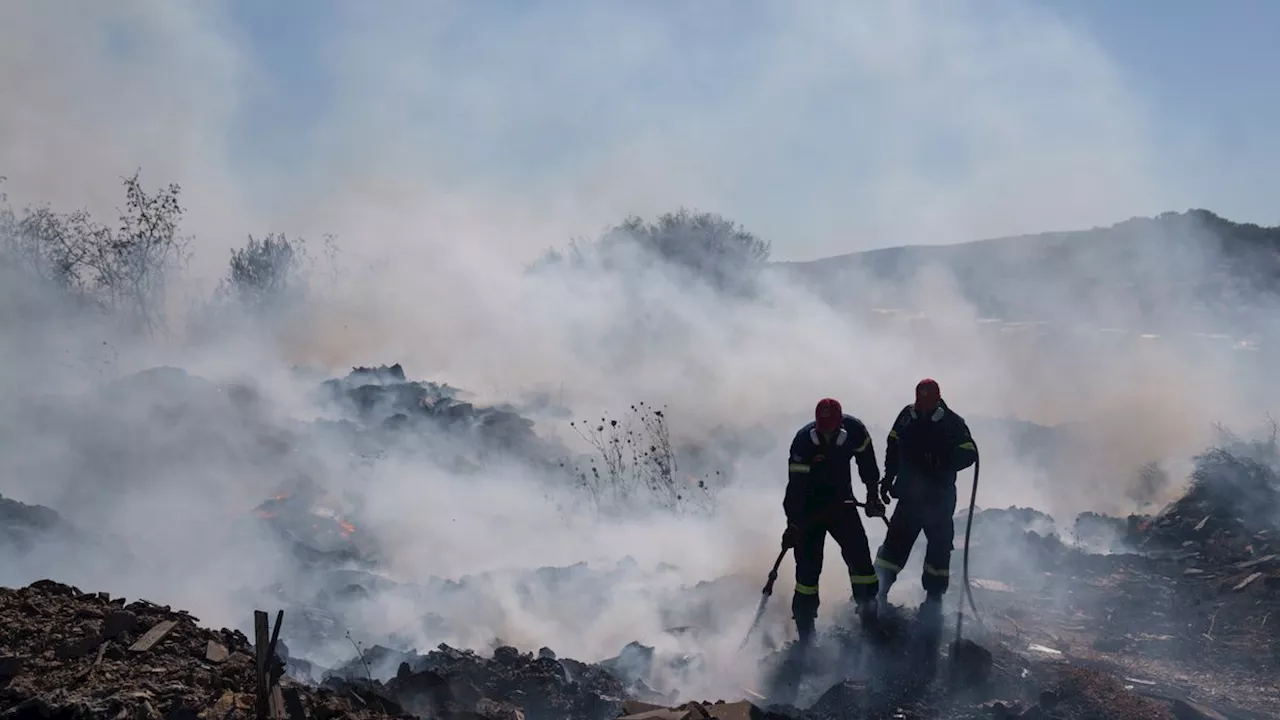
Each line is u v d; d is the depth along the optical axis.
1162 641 8.22
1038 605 8.95
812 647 7.75
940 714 6.76
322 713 5.52
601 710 6.54
